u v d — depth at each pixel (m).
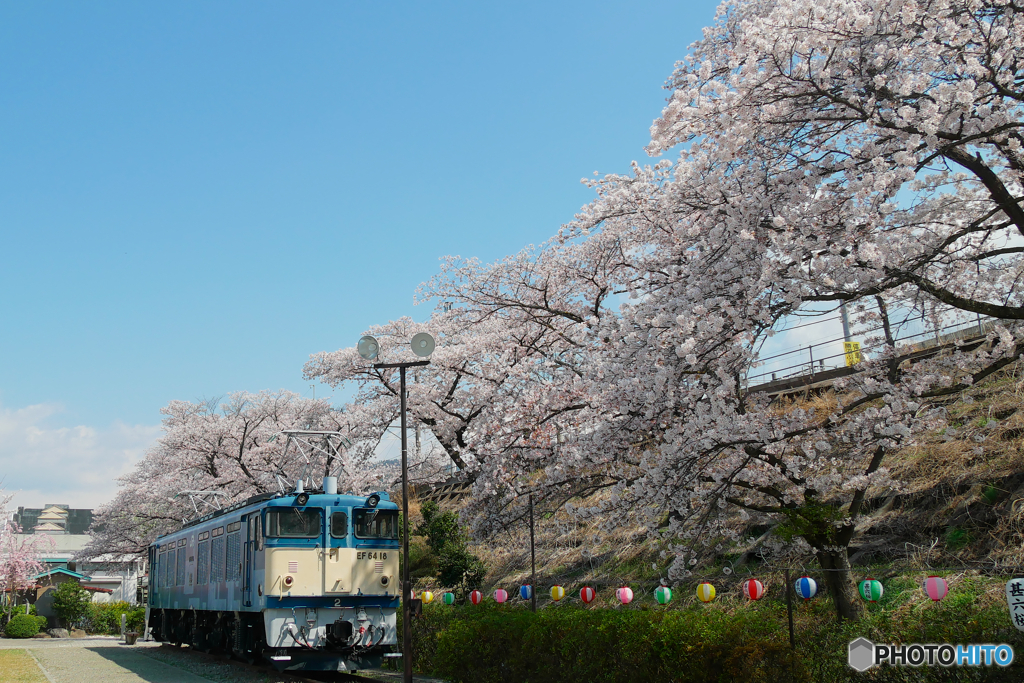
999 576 9.89
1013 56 8.55
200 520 18.48
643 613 9.17
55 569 44.06
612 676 8.98
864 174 8.80
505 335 18.48
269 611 12.88
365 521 13.88
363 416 22.39
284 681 12.77
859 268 8.56
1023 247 8.77
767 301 9.02
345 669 13.10
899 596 10.13
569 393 13.70
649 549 15.89
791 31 8.70
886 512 12.71
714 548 14.46
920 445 12.91
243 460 25.05
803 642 7.20
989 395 13.16
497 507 14.24
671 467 9.68
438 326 21.95
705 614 8.66
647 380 9.80
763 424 9.36
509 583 18.31
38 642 27.73
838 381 10.18
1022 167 9.05
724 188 9.51
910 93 8.55
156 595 22.38
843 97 8.95
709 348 9.25
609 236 14.42
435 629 14.30
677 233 10.18
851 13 8.40
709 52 11.84
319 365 22.42
